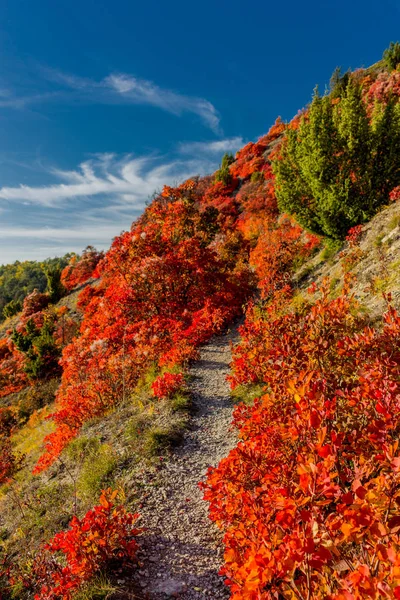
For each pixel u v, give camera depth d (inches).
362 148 611.5
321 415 112.6
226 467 175.0
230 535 144.6
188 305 729.6
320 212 659.4
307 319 195.5
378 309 331.9
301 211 705.6
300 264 812.6
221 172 2110.0
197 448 296.2
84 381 510.0
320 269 675.4
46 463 358.0
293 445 147.1
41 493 284.7
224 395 392.8
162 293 730.8
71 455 332.8
